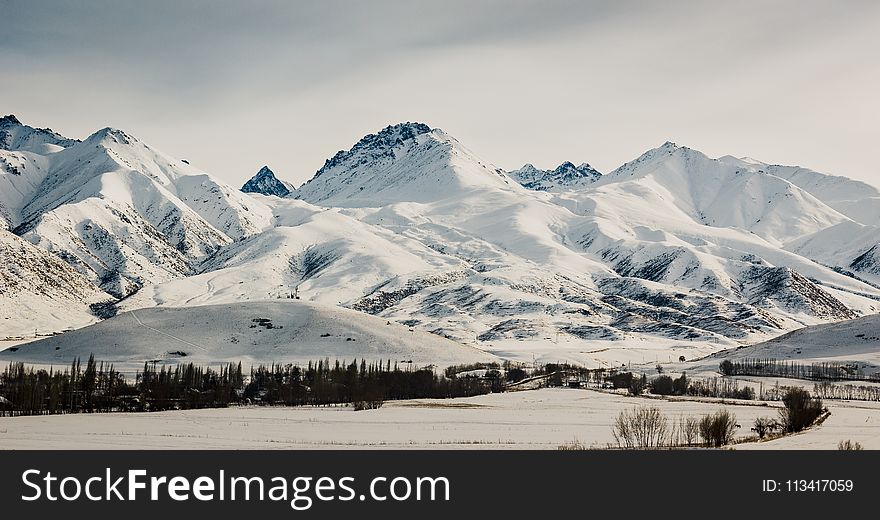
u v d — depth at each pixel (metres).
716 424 121.44
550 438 137.75
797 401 148.38
